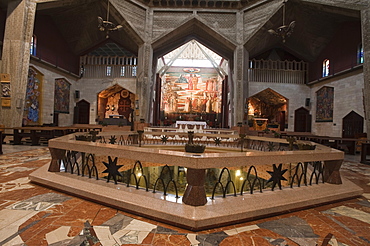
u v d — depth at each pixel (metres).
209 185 8.77
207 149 10.53
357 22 14.89
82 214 2.88
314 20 16.28
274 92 21.14
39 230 2.44
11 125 12.35
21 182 4.27
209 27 17.34
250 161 3.12
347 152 11.84
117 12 16.22
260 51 20.58
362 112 14.30
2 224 2.56
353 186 4.07
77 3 15.13
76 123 21.16
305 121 20.62
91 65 21.97
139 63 17.78
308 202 3.32
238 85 17.31
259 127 22.08
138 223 2.68
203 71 28.92
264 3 16.23
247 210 2.82
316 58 19.64
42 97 16.81
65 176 4.02
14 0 12.66
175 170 9.44
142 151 3.19
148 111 18.00
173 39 19.09
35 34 15.85
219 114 28.02
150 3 17.20
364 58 11.09
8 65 12.43
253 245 2.28
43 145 11.16
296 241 2.39
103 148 3.59
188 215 2.60
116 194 3.20
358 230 2.68
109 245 2.20
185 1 16.91
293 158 3.50
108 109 25.20
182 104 28.59
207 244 2.28
